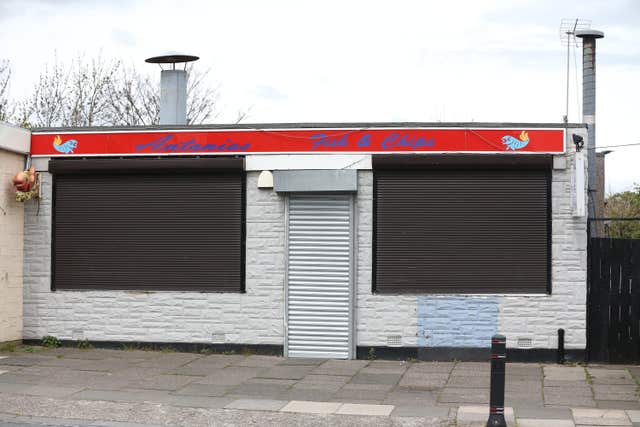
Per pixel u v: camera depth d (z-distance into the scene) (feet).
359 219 46.93
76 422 31.55
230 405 34.50
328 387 38.55
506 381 39.86
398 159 46.14
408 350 46.34
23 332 50.06
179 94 57.00
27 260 50.19
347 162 46.65
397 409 33.83
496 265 46.11
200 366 43.91
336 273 47.11
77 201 49.90
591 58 65.98
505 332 45.75
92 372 41.86
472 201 46.32
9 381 39.32
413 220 46.62
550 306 45.47
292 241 47.50
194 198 48.62
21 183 48.47
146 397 36.04
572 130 45.47
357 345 46.78
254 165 47.57
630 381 39.93
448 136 45.98
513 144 45.60
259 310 47.73
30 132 49.93
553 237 45.65
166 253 48.88
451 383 39.58
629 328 45.37
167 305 48.60
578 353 45.27
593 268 45.98
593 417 32.04
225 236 48.24
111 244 49.49
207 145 48.06
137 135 48.78
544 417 32.04
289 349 47.42
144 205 49.16
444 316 46.14
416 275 46.57
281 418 32.32
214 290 48.32
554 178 45.73
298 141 47.09
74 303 49.60
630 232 90.79
